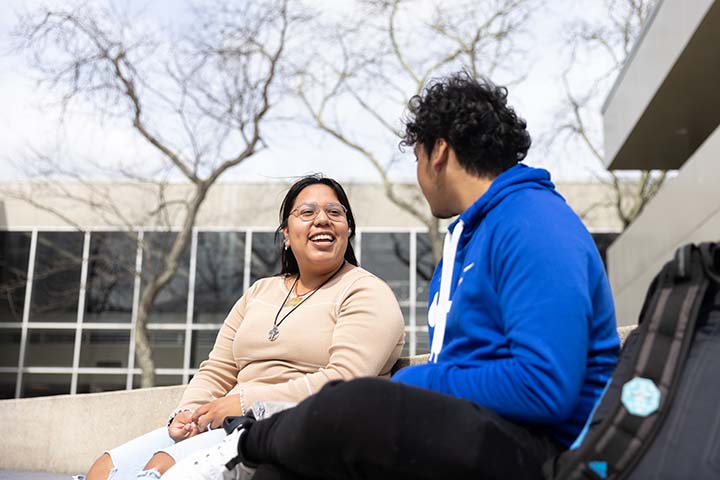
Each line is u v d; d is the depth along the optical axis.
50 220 24.48
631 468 1.32
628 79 15.16
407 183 21.98
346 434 1.41
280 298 3.07
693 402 1.33
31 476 4.56
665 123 14.61
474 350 1.73
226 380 3.11
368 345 2.73
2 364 23.98
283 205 3.18
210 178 20.02
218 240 24.69
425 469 1.41
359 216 24.48
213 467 1.97
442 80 1.97
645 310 1.50
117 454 2.64
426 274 24.12
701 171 10.52
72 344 24.11
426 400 1.45
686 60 11.59
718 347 1.36
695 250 1.43
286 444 1.50
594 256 1.69
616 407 1.37
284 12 18.80
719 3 9.77
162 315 24.31
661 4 12.50
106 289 24.33
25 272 24.31
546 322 1.56
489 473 1.42
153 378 19.89
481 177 1.90
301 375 2.84
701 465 1.27
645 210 14.54
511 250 1.67
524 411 1.53
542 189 1.80
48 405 5.09
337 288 2.93
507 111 1.93
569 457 1.40
